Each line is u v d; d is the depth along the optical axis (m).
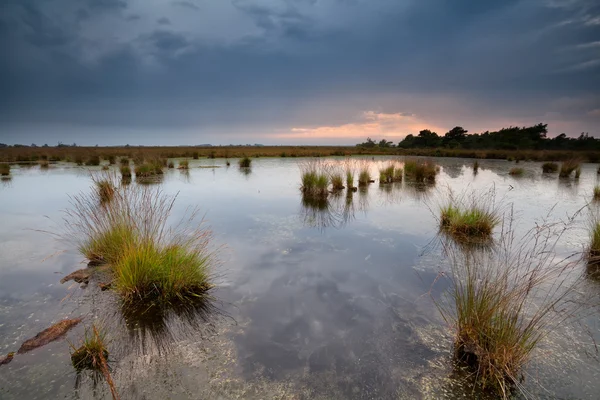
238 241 5.63
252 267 4.52
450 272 4.36
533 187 12.03
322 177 10.34
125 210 4.90
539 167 21.02
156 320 3.20
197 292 3.77
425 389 2.32
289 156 31.73
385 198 9.82
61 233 5.98
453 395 2.26
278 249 5.25
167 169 18.48
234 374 2.46
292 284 4.02
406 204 8.92
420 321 3.20
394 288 3.91
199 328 3.07
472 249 5.27
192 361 2.60
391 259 4.84
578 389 2.29
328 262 4.72
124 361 2.58
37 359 2.57
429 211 8.05
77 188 11.29
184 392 2.26
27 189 11.08
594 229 5.33
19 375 2.39
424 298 3.66
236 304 3.53
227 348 2.78
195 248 4.11
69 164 21.19
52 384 2.31
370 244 5.52
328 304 3.54
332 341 2.88
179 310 3.38
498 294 2.77
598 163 24.30
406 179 14.72
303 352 2.73
